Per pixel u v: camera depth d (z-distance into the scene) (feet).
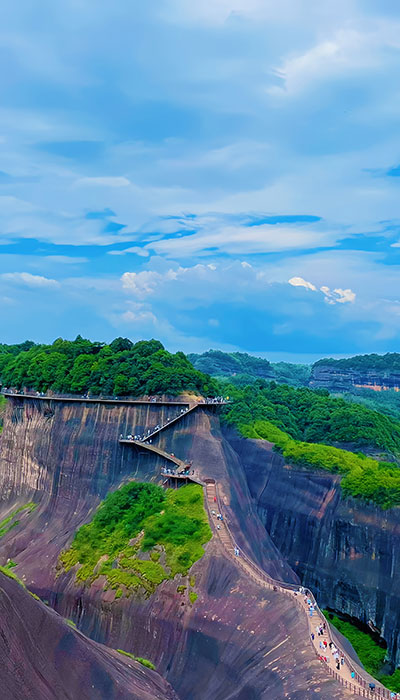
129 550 352.49
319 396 638.12
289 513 443.73
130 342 517.14
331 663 238.89
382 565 386.52
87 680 216.74
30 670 197.98
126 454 433.07
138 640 309.22
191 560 324.39
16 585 221.66
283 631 262.88
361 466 444.96
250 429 514.27
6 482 506.89
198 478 389.80
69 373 486.79
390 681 354.95
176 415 435.53
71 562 370.32
